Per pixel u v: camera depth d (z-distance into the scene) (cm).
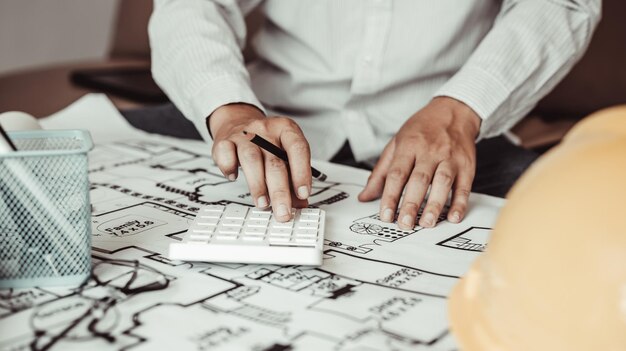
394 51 93
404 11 92
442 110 79
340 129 99
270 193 62
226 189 73
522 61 84
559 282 37
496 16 100
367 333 44
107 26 243
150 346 42
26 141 55
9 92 147
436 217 64
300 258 53
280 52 103
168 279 51
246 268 53
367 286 51
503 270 40
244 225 58
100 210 66
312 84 100
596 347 36
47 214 48
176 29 90
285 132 66
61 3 239
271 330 44
